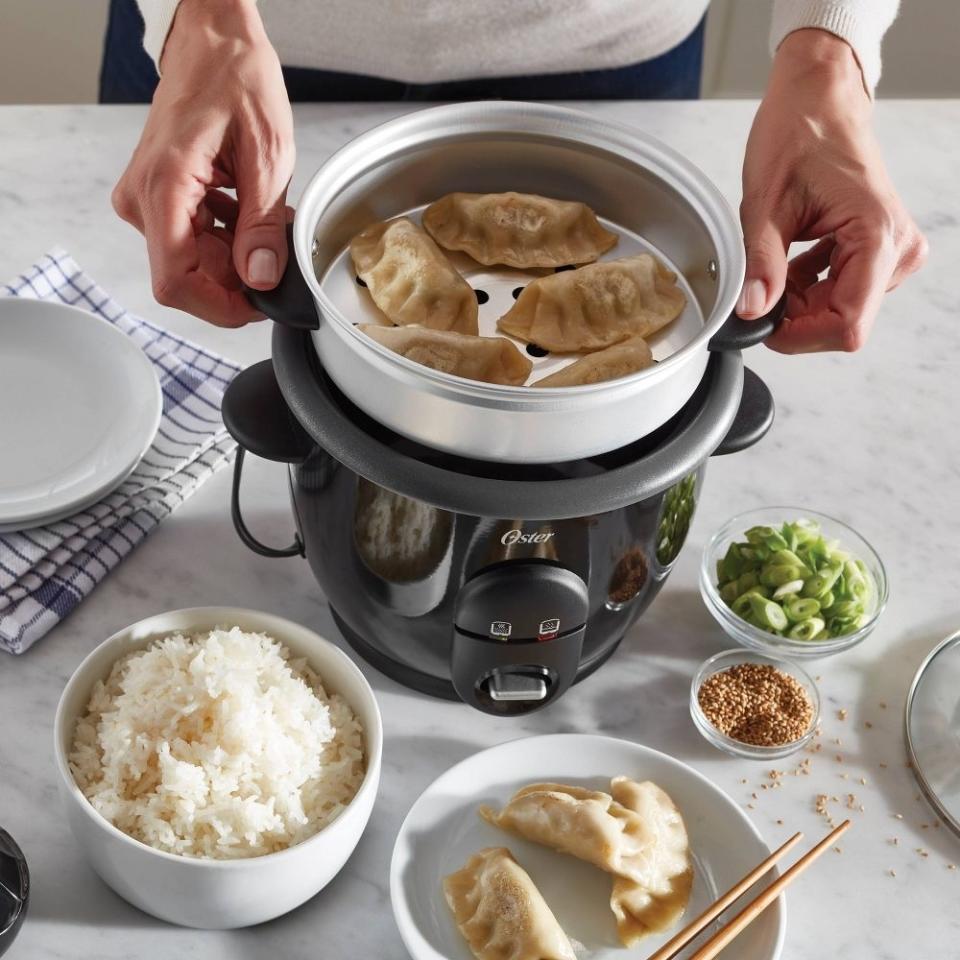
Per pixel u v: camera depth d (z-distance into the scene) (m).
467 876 0.69
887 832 0.76
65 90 2.03
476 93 1.22
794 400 1.00
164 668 0.71
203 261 0.77
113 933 0.68
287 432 0.69
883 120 1.28
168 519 0.88
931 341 1.07
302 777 0.68
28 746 0.75
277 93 0.79
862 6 0.88
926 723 0.80
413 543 0.65
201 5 0.82
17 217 1.06
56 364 0.91
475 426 0.60
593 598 0.70
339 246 0.71
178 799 0.66
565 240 0.73
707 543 0.90
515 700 0.73
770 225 0.75
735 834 0.72
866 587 0.84
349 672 0.73
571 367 0.65
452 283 0.67
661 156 0.70
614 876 0.70
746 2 1.98
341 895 0.71
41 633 0.79
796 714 0.79
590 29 1.17
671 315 0.69
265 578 0.85
